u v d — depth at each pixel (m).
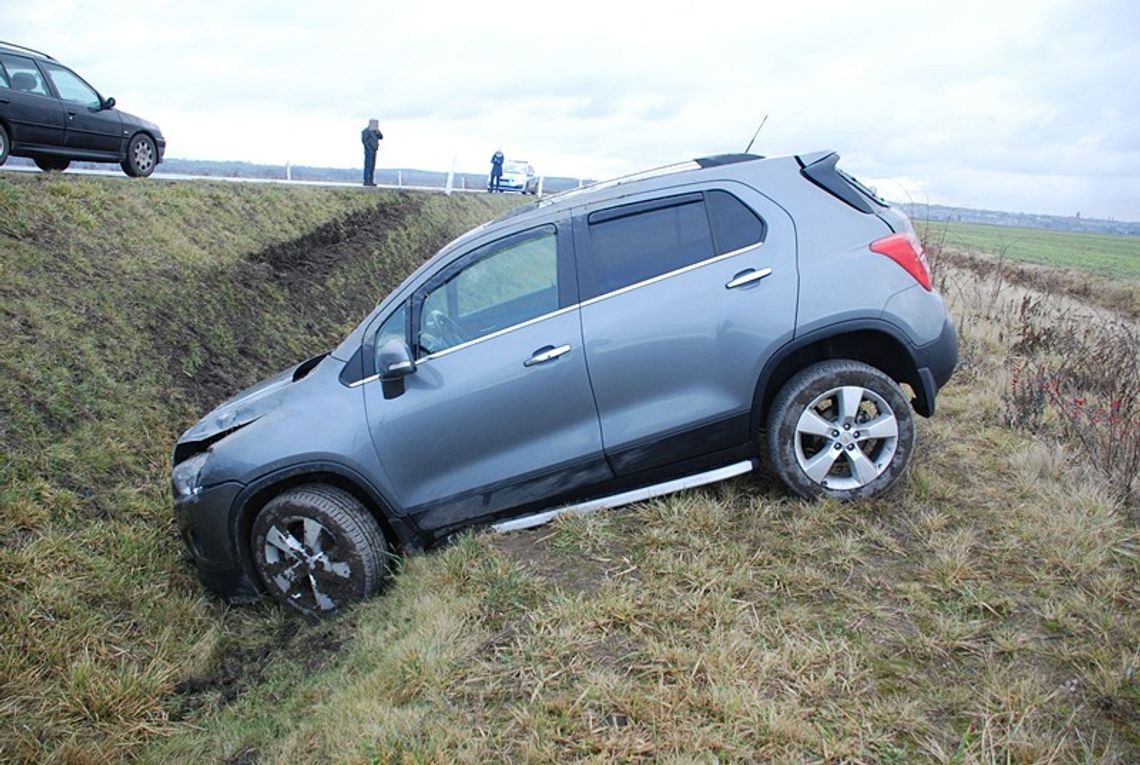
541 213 4.37
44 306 6.91
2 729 3.59
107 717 3.79
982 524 3.96
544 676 3.10
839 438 4.13
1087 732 2.59
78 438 5.79
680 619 3.35
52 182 9.40
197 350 8.09
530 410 4.14
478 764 2.70
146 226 9.78
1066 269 28.22
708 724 2.75
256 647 4.37
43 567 4.55
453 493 4.25
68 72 11.25
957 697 2.79
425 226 19.83
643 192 4.30
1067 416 5.12
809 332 4.05
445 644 3.39
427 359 4.27
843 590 3.47
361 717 3.06
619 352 4.08
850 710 2.76
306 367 5.00
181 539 5.20
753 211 4.22
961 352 7.76
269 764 3.10
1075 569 3.49
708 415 4.11
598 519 4.18
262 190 14.07
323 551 4.31
